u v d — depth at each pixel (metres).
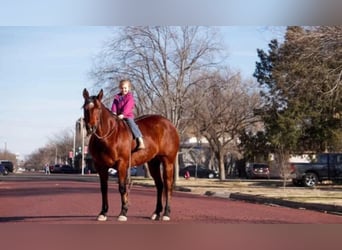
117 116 12.53
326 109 34.22
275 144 38.09
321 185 35.28
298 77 24.88
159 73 41.62
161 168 13.95
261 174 55.47
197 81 42.81
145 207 17.28
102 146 12.08
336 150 39.41
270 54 37.69
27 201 19.62
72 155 106.44
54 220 12.79
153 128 13.28
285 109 37.72
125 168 12.45
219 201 21.92
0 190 28.36
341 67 21.98
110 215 14.24
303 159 46.31
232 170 73.31
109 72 41.59
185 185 37.16
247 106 48.81
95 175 73.44
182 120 45.69
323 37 21.56
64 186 33.81
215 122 48.78
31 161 179.38
